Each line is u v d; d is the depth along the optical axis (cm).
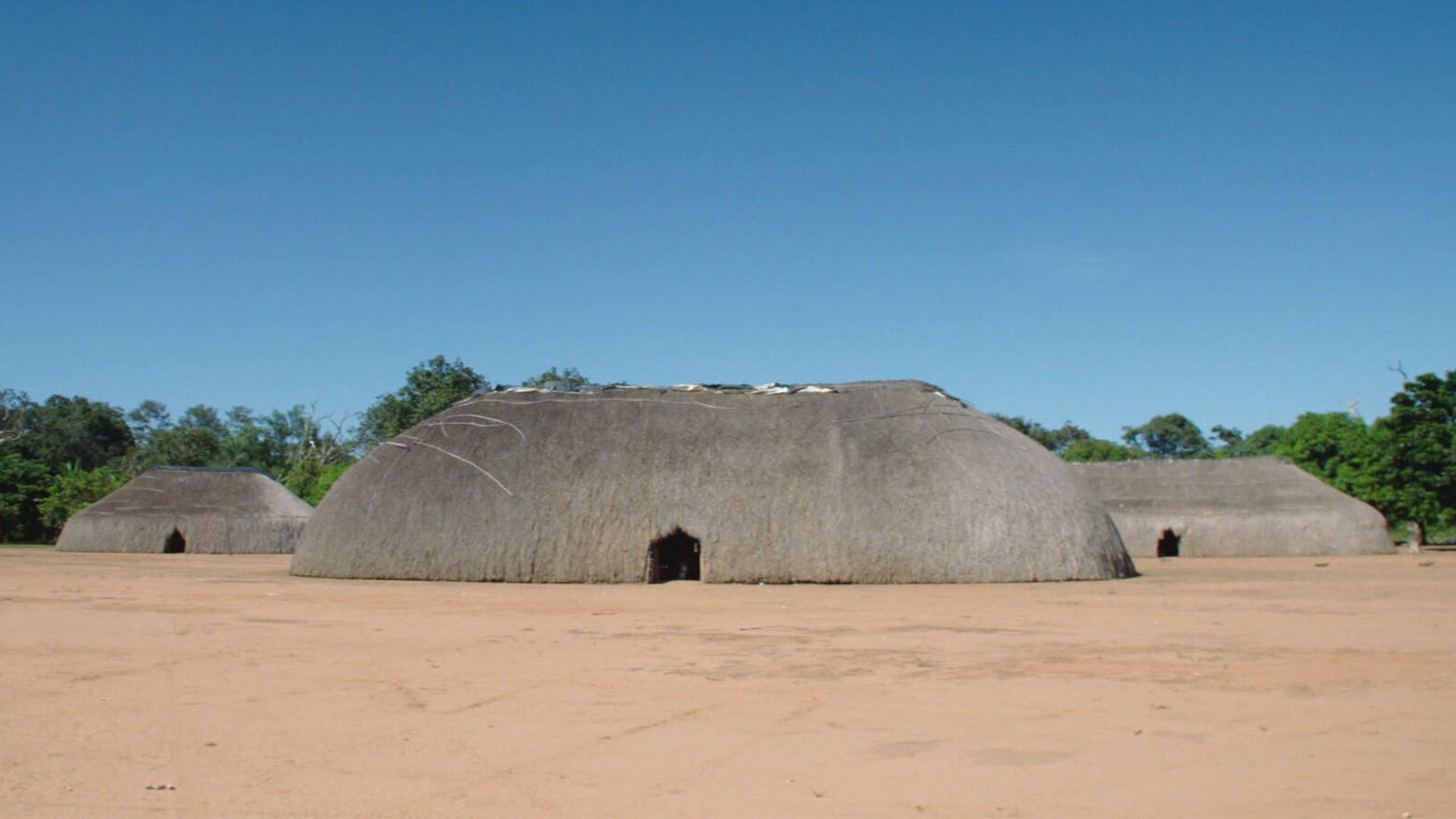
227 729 780
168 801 602
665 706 851
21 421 7406
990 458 2280
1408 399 4059
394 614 1570
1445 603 1650
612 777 645
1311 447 5019
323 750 715
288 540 4038
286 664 1070
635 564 2195
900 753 694
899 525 2164
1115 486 3978
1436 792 591
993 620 1456
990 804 580
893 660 1089
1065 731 750
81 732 770
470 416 2547
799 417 2427
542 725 786
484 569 2250
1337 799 581
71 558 3484
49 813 580
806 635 1297
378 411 5831
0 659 1108
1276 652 1113
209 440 7331
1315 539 3497
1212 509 3700
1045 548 2167
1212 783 615
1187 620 1430
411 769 667
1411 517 4038
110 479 5522
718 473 2280
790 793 607
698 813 571
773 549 2173
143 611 1602
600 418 2472
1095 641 1216
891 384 2552
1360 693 880
